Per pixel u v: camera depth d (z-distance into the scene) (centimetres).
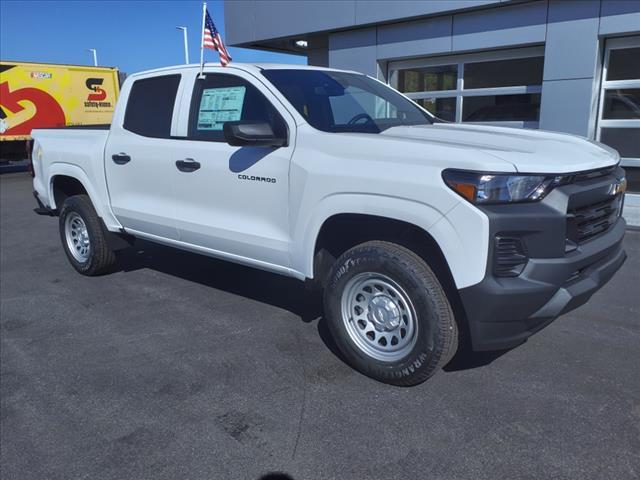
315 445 293
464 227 293
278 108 388
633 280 541
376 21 1027
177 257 660
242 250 420
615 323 440
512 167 290
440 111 1064
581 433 296
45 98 1942
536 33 876
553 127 887
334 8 1084
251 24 1237
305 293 525
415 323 327
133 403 339
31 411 335
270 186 387
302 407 329
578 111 859
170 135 466
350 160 341
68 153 565
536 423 305
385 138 341
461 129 401
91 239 562
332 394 342
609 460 273
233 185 412
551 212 294
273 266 406
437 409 322
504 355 387
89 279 589
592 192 322
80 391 356
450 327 318
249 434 304
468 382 351
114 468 280
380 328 349
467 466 273
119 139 513
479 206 290
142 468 279
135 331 447
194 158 437
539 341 409
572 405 322
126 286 559
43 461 288
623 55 836
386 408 324
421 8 963
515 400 329
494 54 964
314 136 365
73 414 330
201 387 355
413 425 307
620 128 860
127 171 504
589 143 386
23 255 712
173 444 298
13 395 354
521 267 297
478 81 998
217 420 319
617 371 362
